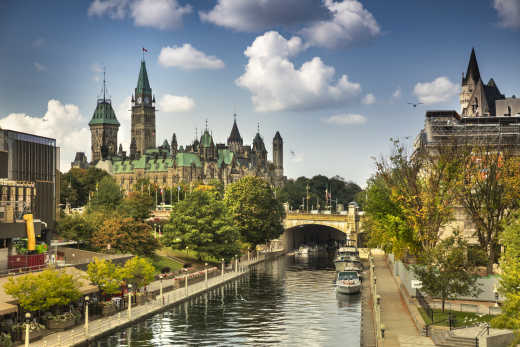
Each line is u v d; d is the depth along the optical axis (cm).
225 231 14888
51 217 12638
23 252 9694
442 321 7162
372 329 7519
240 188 18212
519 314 5538
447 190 9306
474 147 9944
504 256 6550
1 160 10881
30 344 6694
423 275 7462
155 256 14662
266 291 12112
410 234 9894
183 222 14912
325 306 10338
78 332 7450
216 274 14275
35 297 7112
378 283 11775
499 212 9044
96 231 13450
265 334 8150
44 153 12500
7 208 9181
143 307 9494
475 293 8506
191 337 7938
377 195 10950
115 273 8812
